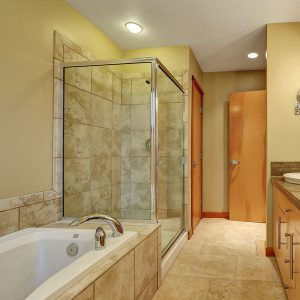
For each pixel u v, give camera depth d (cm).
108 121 316
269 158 302
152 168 292
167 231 298
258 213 448
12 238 177
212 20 293
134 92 320
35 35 212
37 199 213
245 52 385
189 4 261
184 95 364
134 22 296
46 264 190
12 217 190
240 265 281
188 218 367
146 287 203
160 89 304
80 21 275
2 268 162
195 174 418
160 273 238
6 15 186
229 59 414
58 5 240
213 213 484
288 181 255
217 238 369
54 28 235
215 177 485
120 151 324
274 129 300
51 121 231
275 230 279
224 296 223
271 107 301
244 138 455
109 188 315
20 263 175
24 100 202
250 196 452
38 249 190
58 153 237
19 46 197
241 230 405
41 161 219
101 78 304
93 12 274
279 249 249
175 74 363
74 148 262
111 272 148
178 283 244
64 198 247
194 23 299
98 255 154
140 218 267
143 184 300
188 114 365
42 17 220
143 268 196
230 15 282
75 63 247
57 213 236
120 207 306
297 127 296
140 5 263
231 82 480
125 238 184
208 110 485
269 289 232
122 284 162
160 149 301
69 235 192
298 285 166
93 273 138
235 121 461
